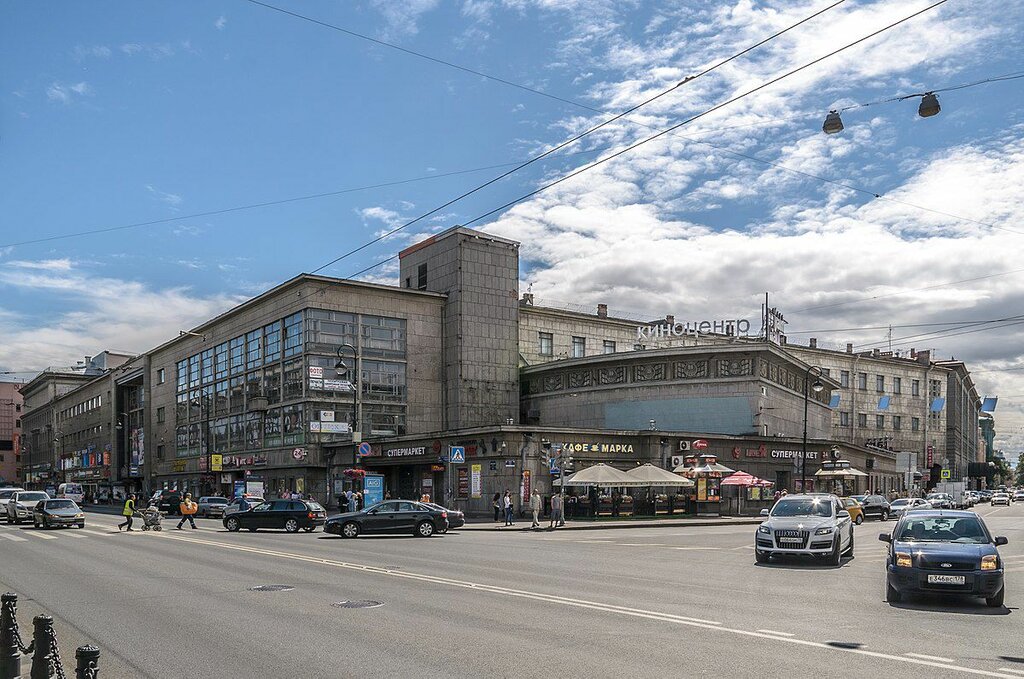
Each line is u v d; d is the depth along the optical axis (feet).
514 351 219.41
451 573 60.85
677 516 161.89
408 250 231.50
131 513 126.00
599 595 48.88
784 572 65.16
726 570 66.33
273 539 104.01
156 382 292.61
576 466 155.74
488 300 216.54
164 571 62.64
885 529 144.05
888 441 315.37
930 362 343.67
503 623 38.70
